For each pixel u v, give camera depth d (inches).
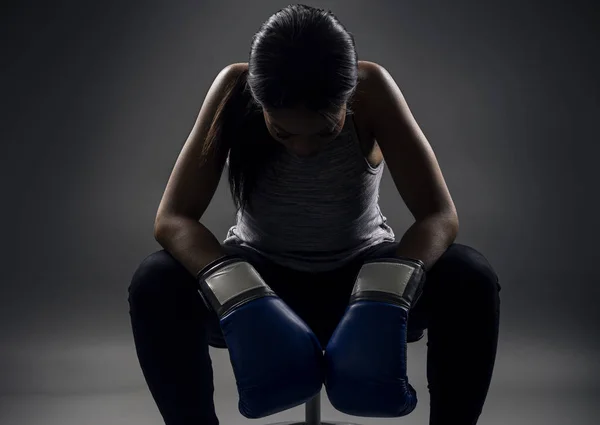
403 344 57.3
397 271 59.7
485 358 60.6
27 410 101.5
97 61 159.9
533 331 130.8
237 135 65.1
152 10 159.6
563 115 158.9
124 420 98.1
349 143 66.2
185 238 63.4
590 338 128.0
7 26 159.3
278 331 58.0
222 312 58.8
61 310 139.1
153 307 60.9
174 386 61.5
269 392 56.8
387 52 161.2
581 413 99.2
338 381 57.5
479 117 159.9
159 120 160.4
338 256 69.1
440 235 63.1
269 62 53.9
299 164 65.6
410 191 66.0
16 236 156.4
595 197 157.6
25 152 159.3
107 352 123.6
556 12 158.6
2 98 159.6
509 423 95.9
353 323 58.4
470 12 159.5
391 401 56.4
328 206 67.4
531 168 159.0
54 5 159.3
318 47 53.8
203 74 160.6
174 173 67.1
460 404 61.0
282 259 69.1
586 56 158.6
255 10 159.6
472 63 160.1
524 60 159.2
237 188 67.1
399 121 66.4
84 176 159.3
